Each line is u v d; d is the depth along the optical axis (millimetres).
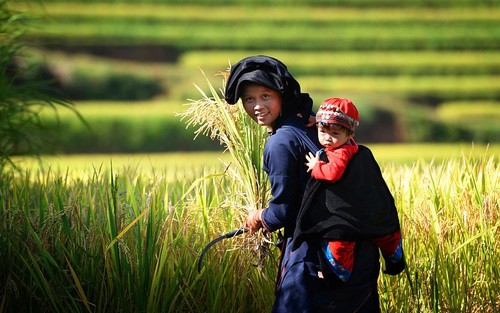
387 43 54875
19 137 11188
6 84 10820
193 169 11172
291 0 62375
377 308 6402
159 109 42500
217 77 49406
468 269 7633
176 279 7055
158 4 61812
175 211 7398
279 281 6320
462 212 7840
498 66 50531
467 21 58125
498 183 8352
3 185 9320
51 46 54531
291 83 6238
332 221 5926
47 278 7133
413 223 7719
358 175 5965
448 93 47594
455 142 42719
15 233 7199
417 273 7496
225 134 7195
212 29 57031
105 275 7066
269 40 55375
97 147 40281
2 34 11102
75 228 7180
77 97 47219
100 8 58719
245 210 7059
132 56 56219
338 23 58031
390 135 43062
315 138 6254
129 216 7410
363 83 47562
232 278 7207
